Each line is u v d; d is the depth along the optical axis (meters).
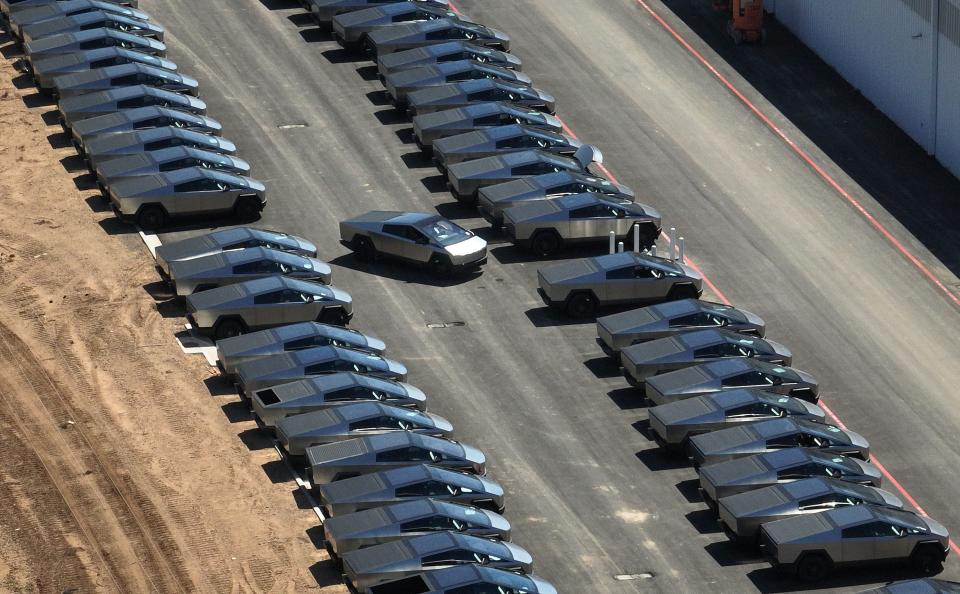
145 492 192.88
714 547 186.12
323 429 192.88
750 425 196.12
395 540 174.75
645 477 198.25
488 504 185.88
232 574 178.88
